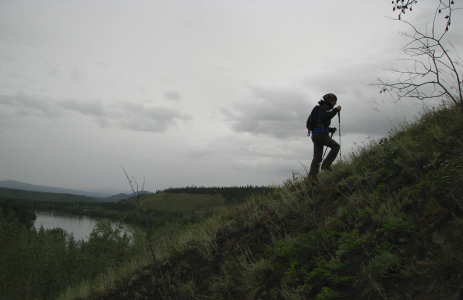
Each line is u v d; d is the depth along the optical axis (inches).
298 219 179.9
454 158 134.6
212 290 158.4
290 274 130.4
